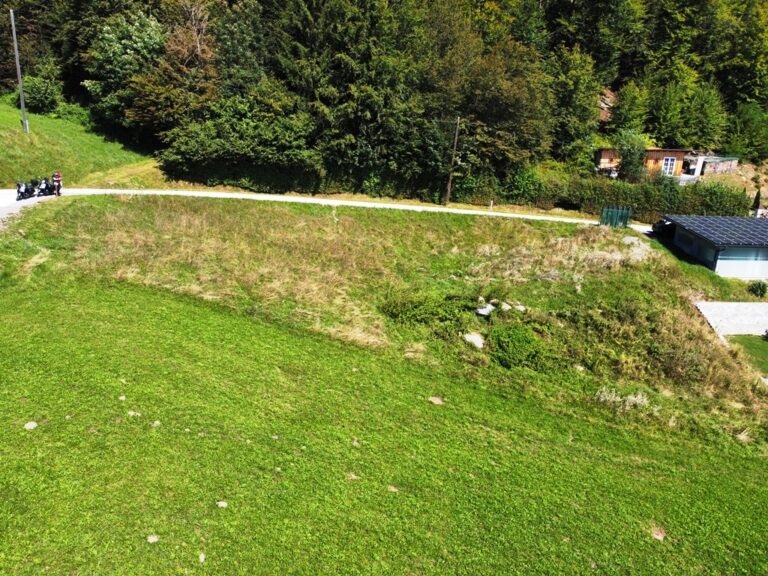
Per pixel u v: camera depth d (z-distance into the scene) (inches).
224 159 1688.0
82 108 1991.9
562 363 945.5
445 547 533.3
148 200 1411.2
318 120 1736.0
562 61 2256.4
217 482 553.9
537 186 1978.3
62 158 1608.0
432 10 2090.3
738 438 822.5
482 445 703.7
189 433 614.2
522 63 2011.6
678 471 730.2
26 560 441.1
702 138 2564.0
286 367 798.5
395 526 545.6
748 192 2383.1
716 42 2748.5
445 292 1214.3
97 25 1946.4
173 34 1815.9
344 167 1802.4
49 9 2124.8
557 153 2225.6
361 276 1207.6
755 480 740.0
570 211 1998.0
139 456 565.6
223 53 1785.2
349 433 674.8
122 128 1943.9
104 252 1050.1
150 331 818.8
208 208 1456.7
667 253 1583.4
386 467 627.2
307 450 629.0
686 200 1964.8
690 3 2679.6
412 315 1027.3
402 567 502.6
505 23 2370.8
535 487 642.2
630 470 714.2
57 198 1269.7
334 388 768.9
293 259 1210.6
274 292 1023.6
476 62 1951.3
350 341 911.0
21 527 466.3
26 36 2082.9
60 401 623.8
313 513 540.4
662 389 935.0
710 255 1524.4
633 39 2632.9
